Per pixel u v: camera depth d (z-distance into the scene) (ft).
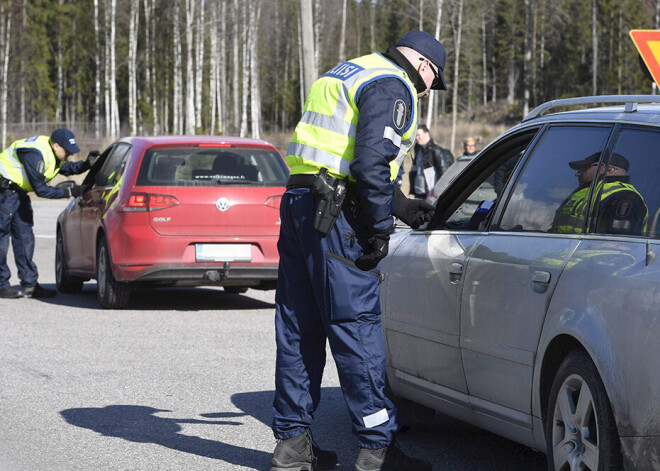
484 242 20.39
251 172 45.47
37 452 22.84
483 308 19.74
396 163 19.30
